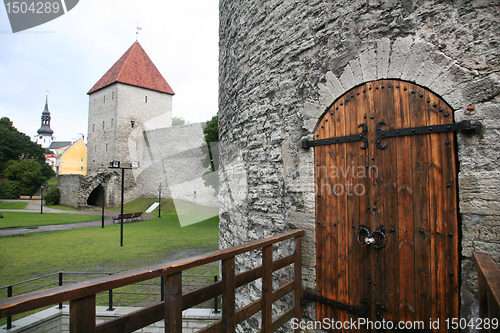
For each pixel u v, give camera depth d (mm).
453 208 1798
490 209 1661
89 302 1054
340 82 2365
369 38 2199
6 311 812
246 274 1809
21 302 849
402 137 2023
